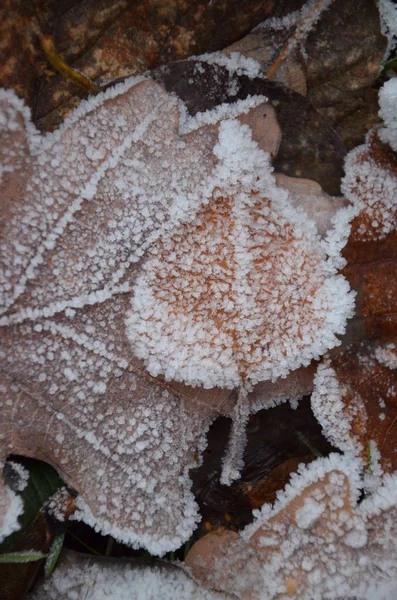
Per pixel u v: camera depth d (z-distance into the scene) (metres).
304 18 0.20
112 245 0.19
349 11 0.20
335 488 0.19
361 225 0.19
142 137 0.19
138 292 0.19
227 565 0.19
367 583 0.19
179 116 0.19
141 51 0.19
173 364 0.19
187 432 0.19
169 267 0.19
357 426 0.19
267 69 0.20
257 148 0.19
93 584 0.19
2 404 0.18
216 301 0.19
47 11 0.19
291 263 0.19
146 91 0.19
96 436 0.19
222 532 0.19
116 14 0.19
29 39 0.19
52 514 0.19
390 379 0.19
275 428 0.20
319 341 0.19
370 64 0.20
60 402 0.19
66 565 0.19
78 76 0.19
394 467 0.19
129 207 0.19
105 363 0.19
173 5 0.19
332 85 0.20
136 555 0.20
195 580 0.19
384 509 0.19
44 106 0.19
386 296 0.19
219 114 0.19
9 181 0.18
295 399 0.19
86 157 0.19
